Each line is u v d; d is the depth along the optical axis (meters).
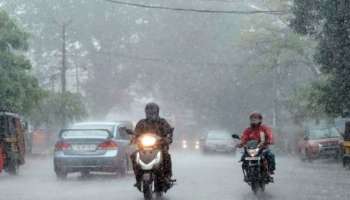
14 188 28.39
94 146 34.38
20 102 61.50
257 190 25.80
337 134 59.34
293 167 47.97
